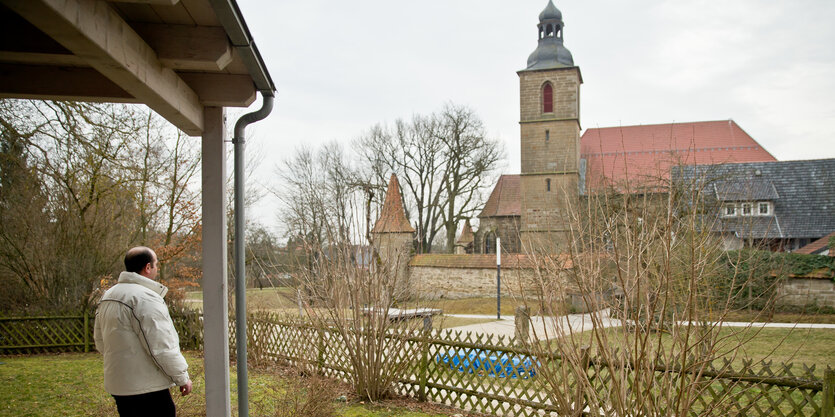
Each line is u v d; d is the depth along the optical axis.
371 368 6.33
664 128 40.62
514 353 5.62
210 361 4.10
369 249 6.47
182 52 3.16
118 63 2.60
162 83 3.27
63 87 3.52
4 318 10.52
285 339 8.35
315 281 6.86
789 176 33.41
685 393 3.67
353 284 6.39
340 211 6.62
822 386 3.98
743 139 38.94
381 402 6.26
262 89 4.20
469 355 6.01
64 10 2.04
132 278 3.61
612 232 3.71
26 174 11.73
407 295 6.88
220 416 4.09
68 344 10.81
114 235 13.20
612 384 3.80
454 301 28.17
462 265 29.89
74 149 11.77
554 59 38.59
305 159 37.53
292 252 7.59
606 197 4.08
